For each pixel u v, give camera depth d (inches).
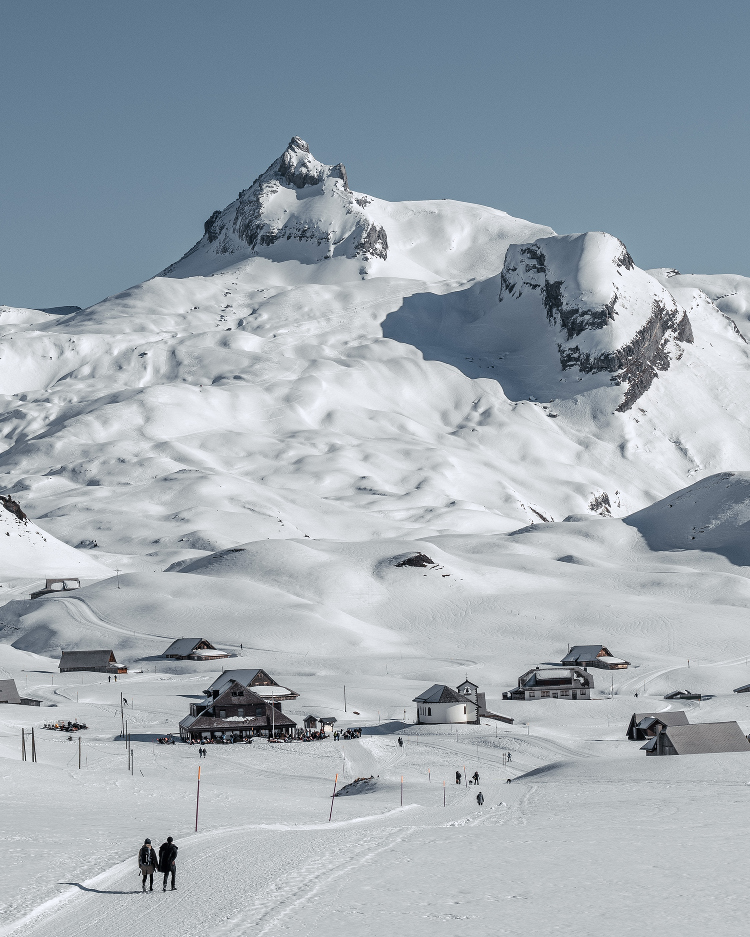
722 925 1462.8
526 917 1528.1
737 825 2374.5
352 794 3427.7
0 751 4045.3
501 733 5103.3
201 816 2556.6
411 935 1437.0
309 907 1594.5
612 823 2444.6
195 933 1460.4
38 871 1835.6
